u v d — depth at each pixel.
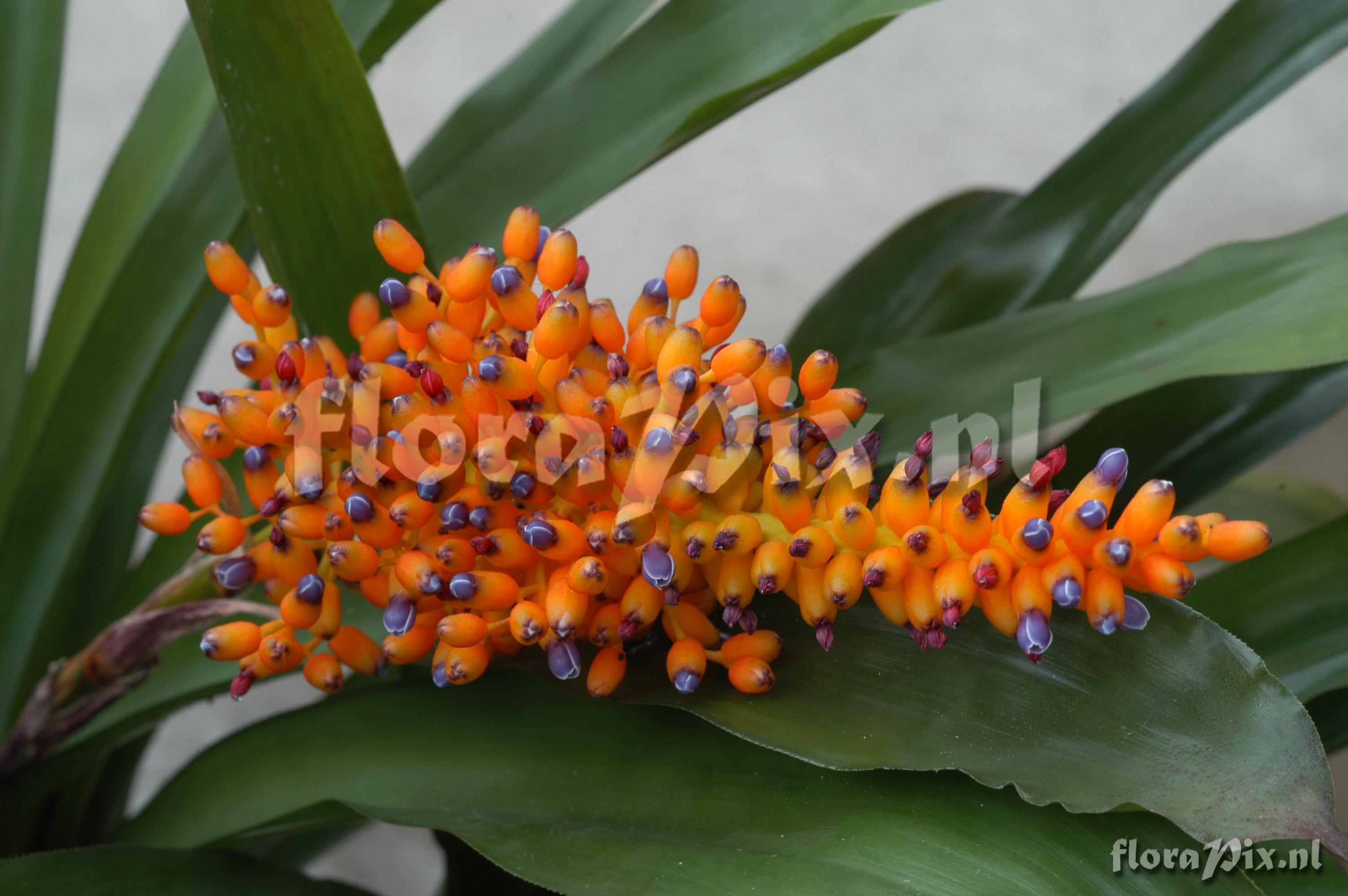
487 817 0.45
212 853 0.48
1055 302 0.59
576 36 0.58
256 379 0.44
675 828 0.44
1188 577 0.38
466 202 0.54
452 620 0.40
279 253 0.48
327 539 0.42
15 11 0.58
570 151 0.53
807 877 0.42
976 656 0.42
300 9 0.45
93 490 0.55
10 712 0.55
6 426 0.56
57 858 0.47
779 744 0.41
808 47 0.50
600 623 0.42
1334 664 0.51
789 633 0.44
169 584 0.47
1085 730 0.41
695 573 0.42
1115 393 0.47
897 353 0.52
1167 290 0.49
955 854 0.42
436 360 0.42
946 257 0.68
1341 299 0.45
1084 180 0.60
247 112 0.46
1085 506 0.38
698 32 0.52
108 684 0.48
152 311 0.55
